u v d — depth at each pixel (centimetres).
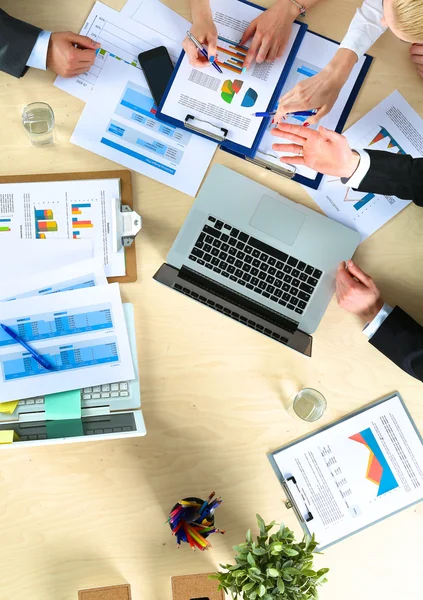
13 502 111
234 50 118
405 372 117
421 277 120
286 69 118
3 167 115
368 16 117
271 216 117
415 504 117
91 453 113
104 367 112
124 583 112
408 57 121
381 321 116
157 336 116
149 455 114
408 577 116
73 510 112
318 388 118
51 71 117
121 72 118
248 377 117
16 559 110
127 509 113
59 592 111
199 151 118
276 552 96
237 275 115
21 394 109
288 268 116
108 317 113
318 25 120
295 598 97
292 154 119
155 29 119
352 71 120
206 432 116
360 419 117
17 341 110
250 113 117
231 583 101
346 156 112
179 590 111
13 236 113
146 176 117
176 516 107
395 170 113
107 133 117
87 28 118
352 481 116
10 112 116
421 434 118
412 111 120
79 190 115
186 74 117
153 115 118
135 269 115
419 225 120
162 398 115
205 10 117
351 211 119
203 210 116
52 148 116
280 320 116
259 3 121
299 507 115
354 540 116
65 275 113
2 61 113
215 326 117
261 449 116
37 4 118
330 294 117
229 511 115
